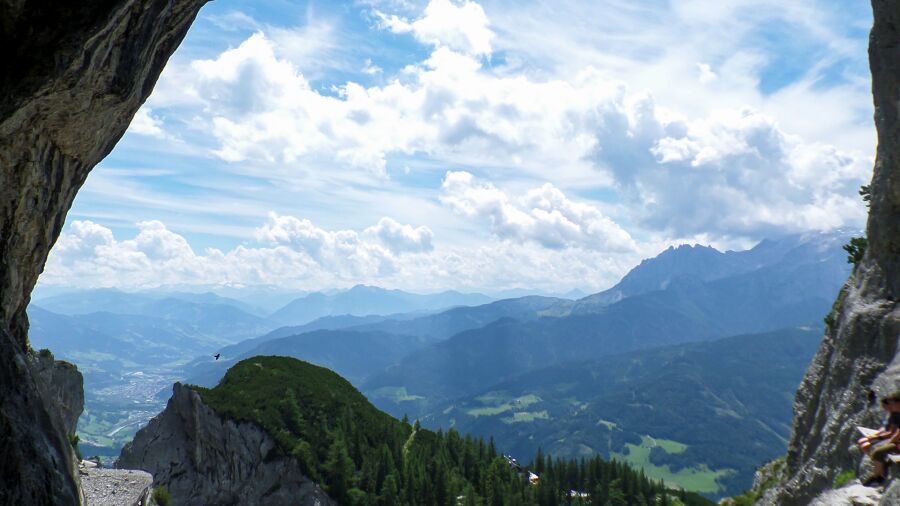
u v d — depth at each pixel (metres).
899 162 29.06
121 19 15.71
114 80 17.00
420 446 124.38
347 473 103.00
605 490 126.38
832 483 28.64
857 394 29.03
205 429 102.81
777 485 39.91
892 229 29.91
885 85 30.70
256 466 99.88
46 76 14.94
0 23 13.93
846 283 37.59
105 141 19.56
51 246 20.03
